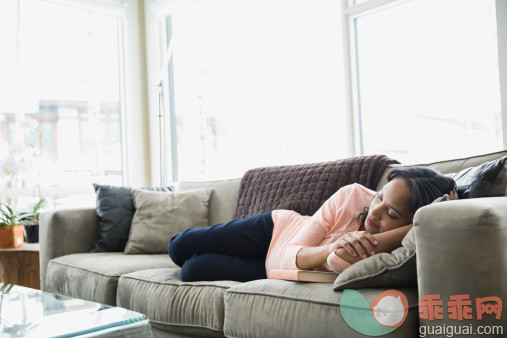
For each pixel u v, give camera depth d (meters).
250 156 3.37
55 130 3.66
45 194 3.56
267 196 2.35
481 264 1.03
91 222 2.75
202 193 2.77
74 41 3.79
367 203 1.57
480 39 2.26
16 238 2.96
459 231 1.05
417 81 2.51
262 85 3.28
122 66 4.02
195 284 1.73
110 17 3.99
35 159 3.32
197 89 3.79
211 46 3.66
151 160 4.07
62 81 3.71
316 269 1.49
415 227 1.13
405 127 2.56
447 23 2.38
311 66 2.96
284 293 1.38
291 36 3.08
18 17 3.50
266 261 1.78
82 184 3.77
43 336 1.22
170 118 4.04
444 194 1.34
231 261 1.81
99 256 2.42
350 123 2.73
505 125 2.12
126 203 2.81
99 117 3.89
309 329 1.27
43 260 2.63
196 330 1.67
